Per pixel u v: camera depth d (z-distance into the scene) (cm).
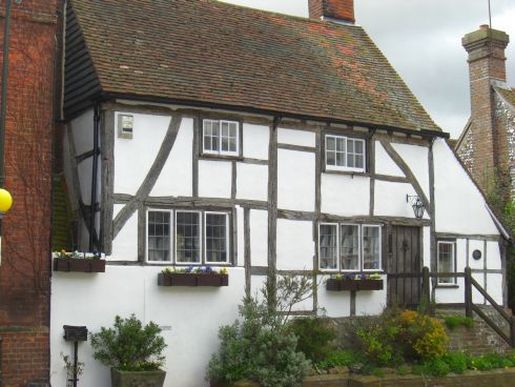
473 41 2067
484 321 1447
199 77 1274
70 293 1069
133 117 1162
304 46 1579
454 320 1393
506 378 1299
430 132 1499
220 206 1225
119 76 1170
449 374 1243
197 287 1181
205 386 1170
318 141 1355
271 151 1294
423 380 1215
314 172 1341
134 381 1019
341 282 1323
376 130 1427
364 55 1680
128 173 1148
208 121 1235
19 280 1012
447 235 1529
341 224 1366
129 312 1117
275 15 1639
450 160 1558
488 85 2031
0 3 1030
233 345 1128
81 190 1209
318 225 1334
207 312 1188
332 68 1546
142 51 1264
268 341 1120
